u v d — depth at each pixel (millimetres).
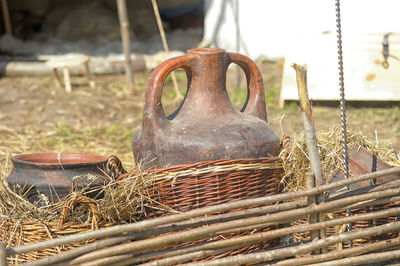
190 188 2391
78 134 5812
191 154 2512
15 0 11203
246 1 8789
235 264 2301
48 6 11430
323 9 8391
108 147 5270
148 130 2602
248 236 2324
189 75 2754
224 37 9008
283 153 2697
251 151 2564
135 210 2379
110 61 9023
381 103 6758
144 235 2215
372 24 7883
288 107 6707
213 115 2668
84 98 7527
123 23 7707
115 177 2621
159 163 2592
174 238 2217
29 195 2422
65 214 2236
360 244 2580
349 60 6551
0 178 2488
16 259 2277
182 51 9703
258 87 2941
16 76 8883
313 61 6617
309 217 2385
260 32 8867
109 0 11305
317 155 2354
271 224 2352
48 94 7711
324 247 2404
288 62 6711
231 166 2408
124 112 6891
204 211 2244
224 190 2422
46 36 10734
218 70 2709
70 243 2129
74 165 2430
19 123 6270
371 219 2498
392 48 6449
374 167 2676
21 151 4996
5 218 2344
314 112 6426
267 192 2559
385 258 2473
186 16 11234
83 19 10688
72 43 10422
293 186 2725
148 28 10883
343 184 2359
